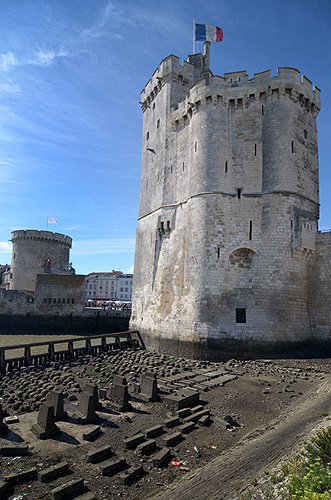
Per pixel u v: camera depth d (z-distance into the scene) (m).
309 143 31.48
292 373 21.55
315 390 17.38
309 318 27.94
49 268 71.00
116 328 52.25
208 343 27.12
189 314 28.72
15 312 52.72
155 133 40.44
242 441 11.97
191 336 28.02
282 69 29.83
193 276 29.25
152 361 26.66
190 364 25.41
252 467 9.42
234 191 30.11
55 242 72.31
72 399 17.28
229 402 16.48
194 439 12.41
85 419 13.97
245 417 14.61
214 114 31.11
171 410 15.61
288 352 25.86
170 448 11.64
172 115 37.06
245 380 20.48
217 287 28.20
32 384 19.61
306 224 28.33
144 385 17.67
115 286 127.94
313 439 8.97
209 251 28.80
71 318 53.19
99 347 31.56
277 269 27.52
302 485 6.49
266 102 30.44
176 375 21.69
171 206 35.31
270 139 29.64
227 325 27.41
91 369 24.41
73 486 9.07
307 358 24.59
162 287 34.00
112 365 25.75
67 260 75.25
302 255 28.23
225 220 29.50
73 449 11.68
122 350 33.09
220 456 10.89
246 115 31.03
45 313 52.84
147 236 39.66
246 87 30.84
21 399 17.27
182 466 10.44
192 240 30.11
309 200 30.30
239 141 30.86
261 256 28.23
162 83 39.25
